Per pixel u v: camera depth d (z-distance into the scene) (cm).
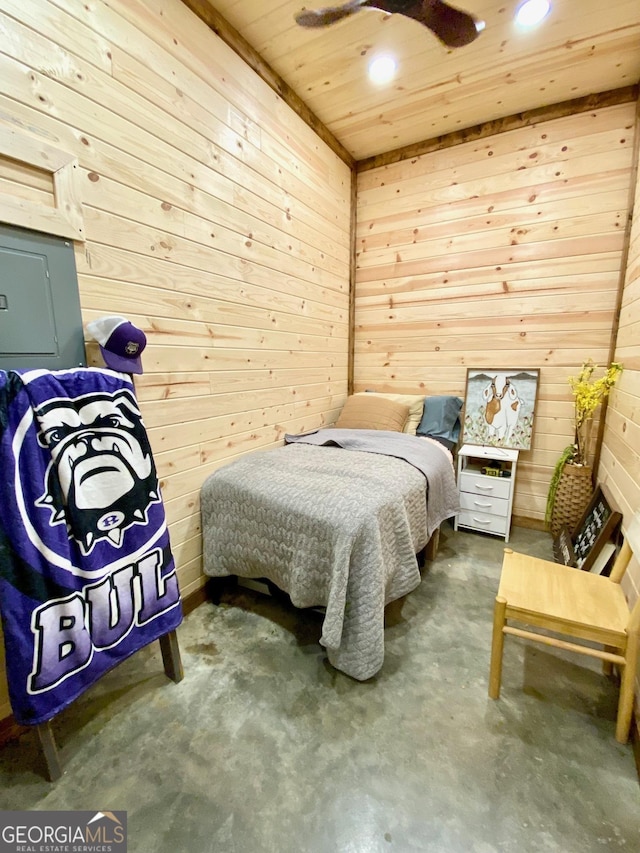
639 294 190
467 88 226
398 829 99
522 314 267
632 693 117
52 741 111
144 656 159
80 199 129
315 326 277
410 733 125
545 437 270
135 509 128
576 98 235
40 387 106
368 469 187
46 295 122
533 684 145
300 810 104
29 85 113
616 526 178
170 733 126
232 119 189
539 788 109
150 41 148
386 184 302
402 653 161
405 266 303
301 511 152
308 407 277
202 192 176
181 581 182
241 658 158
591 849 95
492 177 265
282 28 184
